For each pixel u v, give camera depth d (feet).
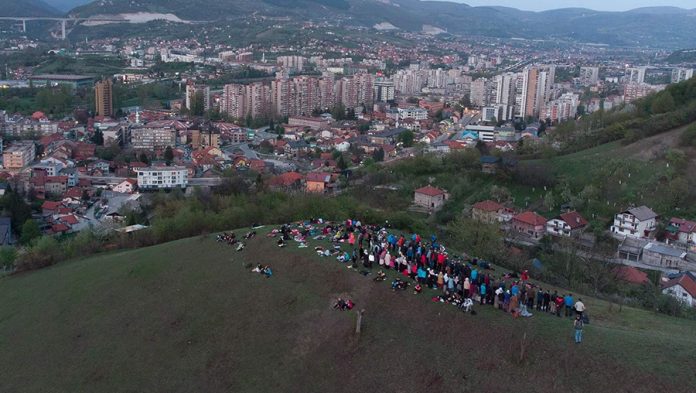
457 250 375.25
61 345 294.66
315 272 290.76
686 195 599.57
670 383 195.62
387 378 225.76
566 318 239.09
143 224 599.16
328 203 478.59
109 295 327.88
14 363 290.56
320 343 249.14
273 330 262.67
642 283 433.07
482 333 231.30
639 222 550.36
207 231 459.73
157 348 273.13
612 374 203.21
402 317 250.16
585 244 536.42
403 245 296.51
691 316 299.99
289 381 236.22
